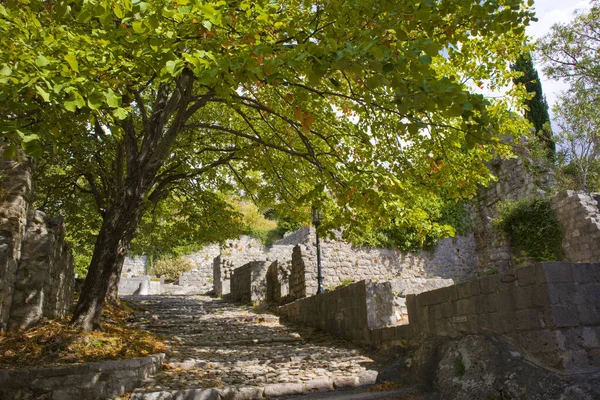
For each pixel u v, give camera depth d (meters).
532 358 5.35
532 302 5.44
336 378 6.86
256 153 9.77
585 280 5.45
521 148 19.22
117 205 8.54
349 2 4.92
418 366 6.73
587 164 17.45
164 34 4.68
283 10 6.66
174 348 9.16
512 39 8.86
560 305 5.23
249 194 13.52
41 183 13.31
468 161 8.55
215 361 8.11
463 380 5.75
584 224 15.44
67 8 4.79
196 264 32.28
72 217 15.34
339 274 17.81
